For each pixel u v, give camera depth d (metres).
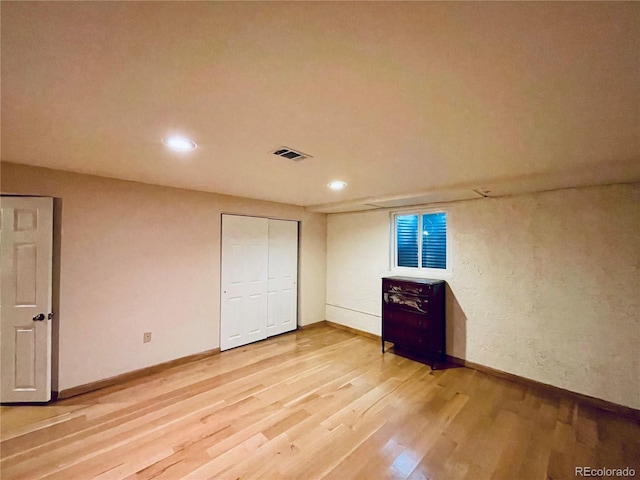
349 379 3.05
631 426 2.28
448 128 1.59
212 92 1.24
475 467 1.84
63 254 2.64
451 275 3.57
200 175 2.72
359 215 4.67
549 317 2.86
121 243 2.97
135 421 2.28
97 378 2.81
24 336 2.50
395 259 4.29
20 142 1.85
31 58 0.99
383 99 1.29
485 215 3.30
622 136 1.65
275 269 4.48
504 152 1.96
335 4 0.77
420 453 1.96
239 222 3.98
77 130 1.65
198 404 2.54
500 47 0.94
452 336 3.54
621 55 0.96
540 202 2.93
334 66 1.05
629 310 2.46
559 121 1.48
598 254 2.60
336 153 2.03
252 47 0.95
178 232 3.38
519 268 3.05
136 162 2.30
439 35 0.88
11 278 2.48
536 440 2.11
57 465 1.82
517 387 2.92
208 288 3.66
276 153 2.04
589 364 2.63
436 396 2.72
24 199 2.49
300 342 4.21
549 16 0.81
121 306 2.97
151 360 3.16
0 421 2.27
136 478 1.73
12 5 0.76
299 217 4.75
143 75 1.11
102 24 0.84
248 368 3.30
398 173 2.55
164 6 0.78
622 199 2.49
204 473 1.78
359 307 4.64
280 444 2.04
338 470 1.81
